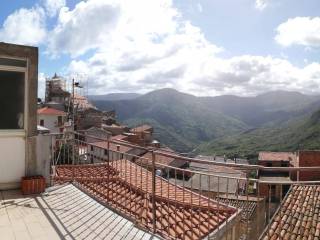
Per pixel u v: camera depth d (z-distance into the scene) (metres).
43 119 51.41
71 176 9.18
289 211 8.46
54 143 10.50
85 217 5.84
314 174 29.45
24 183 6.90
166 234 5.76
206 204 7.46
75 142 12.27
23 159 7.24
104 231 5.34
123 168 10.66
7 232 5.14
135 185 8.53
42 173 7.45
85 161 11.98
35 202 6.47
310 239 7.24
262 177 32.94
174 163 32.03
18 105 7.12
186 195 8.49
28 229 5.27
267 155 44.28
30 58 7.11
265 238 7.23
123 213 6.14
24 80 7.12
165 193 8.53
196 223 6.68
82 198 6.79
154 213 5.43
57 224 5.50
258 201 4.63
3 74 6.91
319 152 29.73
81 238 5.04
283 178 32.69
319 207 8.51
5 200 6.52
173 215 7.04
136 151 34.84
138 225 5.65
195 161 4.57
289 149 78.12
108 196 7.57
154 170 5.42
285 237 7.25
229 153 94.31
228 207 7.05
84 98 70.19
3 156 7.03
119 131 62.56
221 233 6.41
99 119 60.91
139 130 69.19
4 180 7.08
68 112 53.12
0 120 6.95
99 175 9.49
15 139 7.13
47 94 65.81
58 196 6.88
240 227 7.02
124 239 5.11
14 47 6.91
